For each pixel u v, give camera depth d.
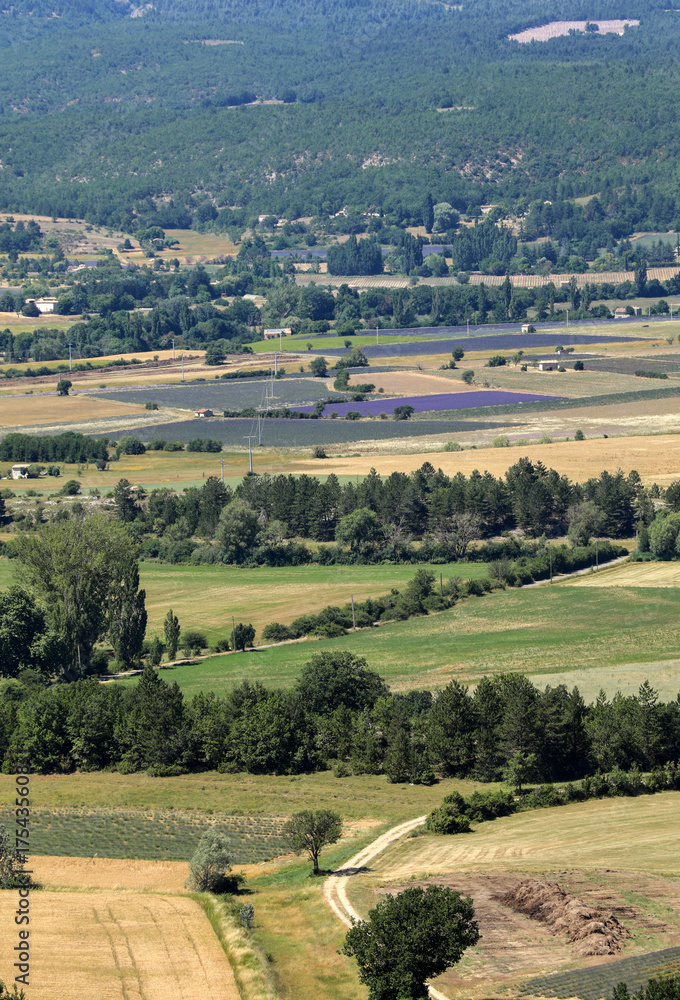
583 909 184.50
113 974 165.88
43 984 161.00
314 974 172.62
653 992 142.75
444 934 163.38
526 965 170.25
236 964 170.75
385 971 163.38
